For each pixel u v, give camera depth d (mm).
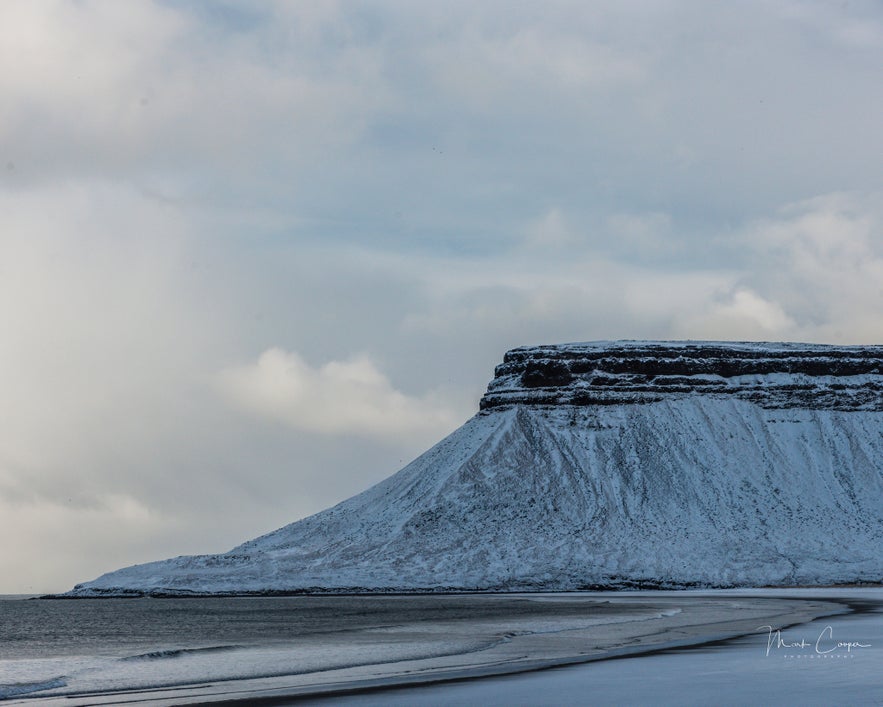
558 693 53375
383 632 107938
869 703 48188
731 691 52281
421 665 70625
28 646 103688
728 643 77438
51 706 54250
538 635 95312
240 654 84062
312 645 92000
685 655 69188
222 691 58969
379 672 67188
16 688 62719
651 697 51250
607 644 82000
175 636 114375
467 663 70500
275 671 70562
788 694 51094
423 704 51094
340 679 63375
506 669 64625
